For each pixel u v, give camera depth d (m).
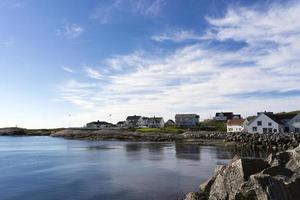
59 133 198.50
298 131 110.12
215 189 27.41
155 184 40.47
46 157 75.81
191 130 150.38
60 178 46.66
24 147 111.25
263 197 21.33
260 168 26.27
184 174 47.16
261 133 100.69
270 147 85.00
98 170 53.28
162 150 87.00
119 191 37.28
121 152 83.94
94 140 151.62
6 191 38.72
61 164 62.00
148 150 88.19
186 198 29.83
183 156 70.44
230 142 98.69
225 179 26.53
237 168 26.14
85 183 42.44
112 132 167.38
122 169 53.56
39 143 135.38
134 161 63.66
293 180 22.70
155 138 134.50
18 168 57.41
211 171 49.34
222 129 150.25
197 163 58.59
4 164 63.16
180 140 124.25
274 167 25.62
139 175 47.31
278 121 111.50
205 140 112.88
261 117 112.38
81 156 76.00
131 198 34.03
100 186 40.28
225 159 63.34
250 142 92.19
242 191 22.78
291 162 27.61
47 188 40.00
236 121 137.75
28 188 40.22
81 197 35.06
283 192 21.45
